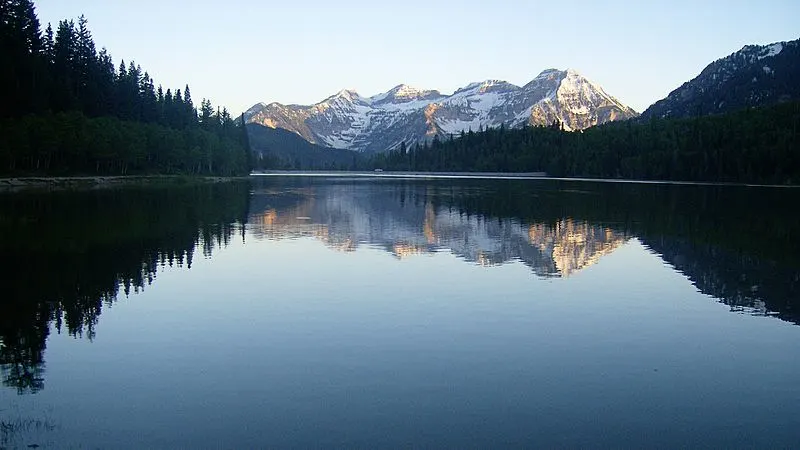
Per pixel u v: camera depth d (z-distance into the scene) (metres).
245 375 18.83
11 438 14.79
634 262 38.56
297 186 137.50
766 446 14.84
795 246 45.38
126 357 20.36
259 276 33.16
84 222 53.69
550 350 21.34
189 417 15.98
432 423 15.73
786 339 23.00
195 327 23.69
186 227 53.22
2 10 118.69
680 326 24.52
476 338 22.55
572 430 15.45
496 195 104.88
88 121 118.50
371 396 17.33
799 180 139.38
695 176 160.50
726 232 53.47
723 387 18.34
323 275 33.59
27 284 30.34
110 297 28.19
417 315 25.55
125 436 14.95
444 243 46.09
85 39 142.12
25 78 116.75
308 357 20.42
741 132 162.50
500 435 15.13
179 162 150.62
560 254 41.41
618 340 22.59
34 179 103.06
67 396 17.27
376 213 69.94
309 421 15.77
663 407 16.88
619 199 94.00
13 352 20.83
